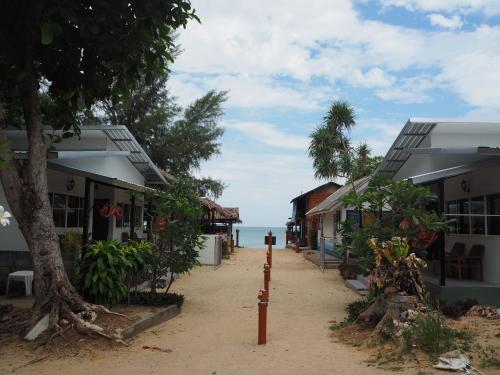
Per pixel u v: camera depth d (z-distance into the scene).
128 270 9.75
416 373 6.05
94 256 9.05
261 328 7.84
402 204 9.79
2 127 8.28
